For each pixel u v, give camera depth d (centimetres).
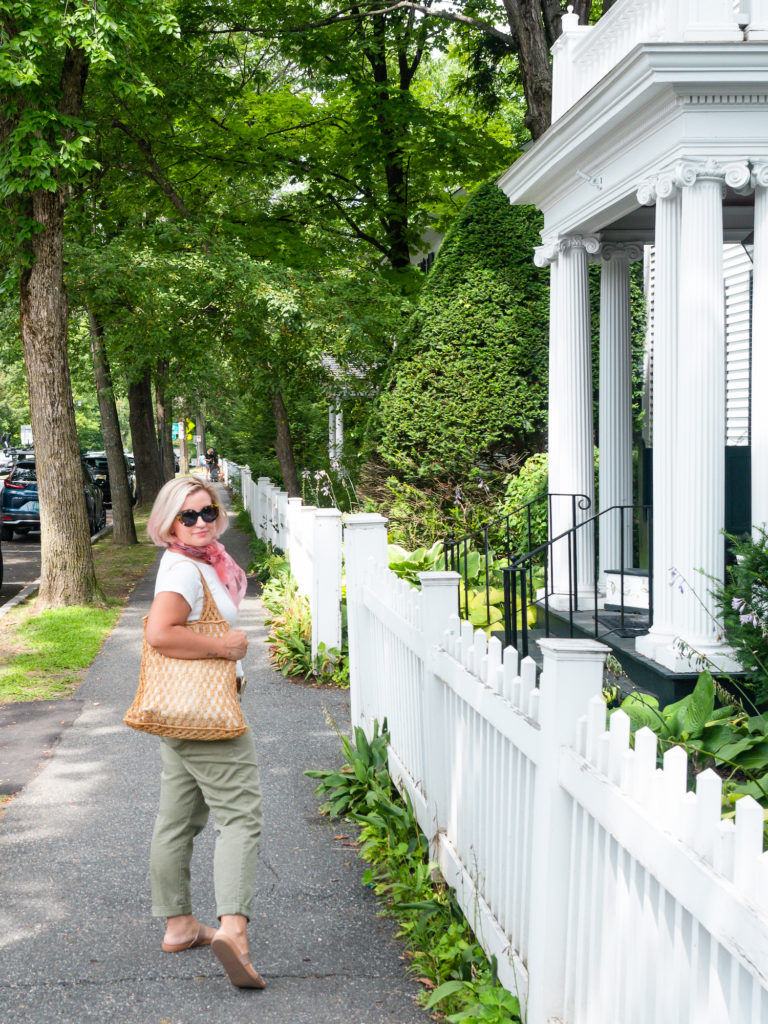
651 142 709
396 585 551
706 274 662
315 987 371
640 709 539
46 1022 347
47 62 1202
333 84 1894
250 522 2445
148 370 2095
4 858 500
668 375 702
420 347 1310
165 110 1686
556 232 937
